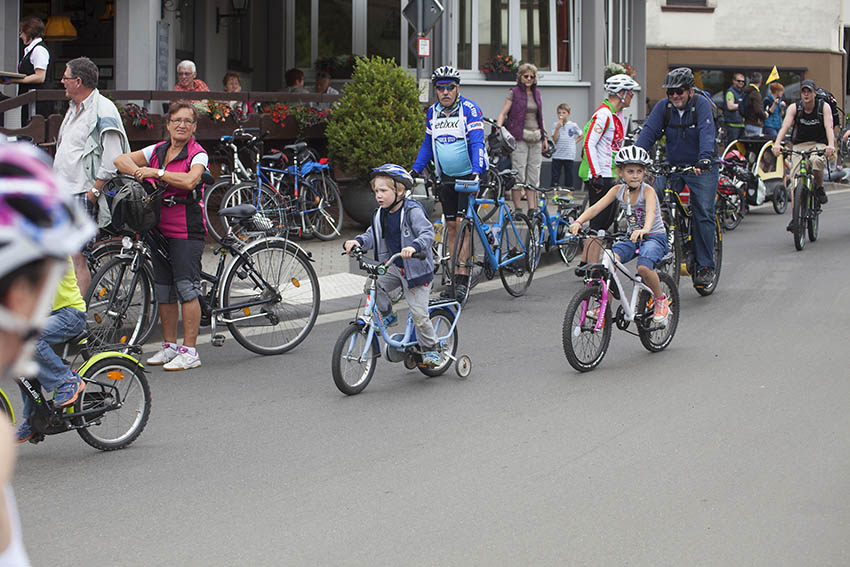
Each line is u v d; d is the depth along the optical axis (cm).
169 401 1155
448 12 2528
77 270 1372
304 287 1428
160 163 1284
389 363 1345
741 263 2053
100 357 971
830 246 2259
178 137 1277
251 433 1030
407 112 2352
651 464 907
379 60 2383
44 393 943
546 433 1009
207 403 1147
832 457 918
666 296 1355
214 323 1336
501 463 918
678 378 1221
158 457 956
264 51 3309
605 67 3619
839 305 1636
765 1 5094
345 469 911
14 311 218
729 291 1772
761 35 5116
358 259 1164
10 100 1934
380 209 1195
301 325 1428
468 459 932
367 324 1173
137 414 1003
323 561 709
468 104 1723
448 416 1079
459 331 1511
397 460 934
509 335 1486
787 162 2936
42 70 2031
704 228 1689
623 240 1330
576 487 850
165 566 706
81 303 952
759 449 944
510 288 1797
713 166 1675
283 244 1398
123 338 1341
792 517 774
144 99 2128
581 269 1250
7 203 215
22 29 2052
